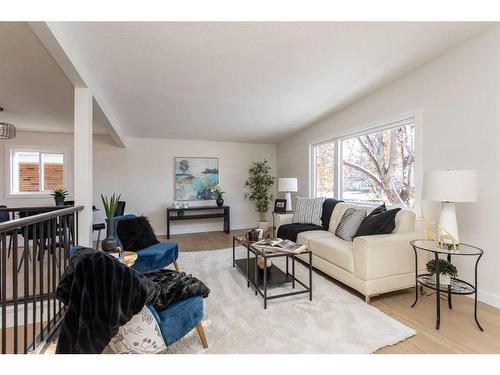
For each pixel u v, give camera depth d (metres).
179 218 5.36
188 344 1.69
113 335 1.25
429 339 1.74
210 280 2.82
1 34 1.99
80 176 2.48
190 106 3.80
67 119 4.29
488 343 1.69
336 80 3.07
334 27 2.08
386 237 2.32
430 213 2.74
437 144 2.66
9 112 3.92
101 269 1.21
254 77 2.93
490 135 2.21
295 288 2.60
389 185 3.39
